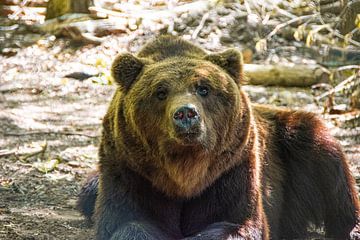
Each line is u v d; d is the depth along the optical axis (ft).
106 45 88.07
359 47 68.54
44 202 44.45
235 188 32.78
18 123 64.69
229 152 32.14
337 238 39.75
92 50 87.51
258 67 75.56
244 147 32.76
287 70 74.95
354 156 53.42
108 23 90.33
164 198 32.83
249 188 33.06
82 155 54.80
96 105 71.97
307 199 39.27
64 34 90.68
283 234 38.88
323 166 39.11
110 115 33.68
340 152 39.60
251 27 87.56
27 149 55.21
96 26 90.02
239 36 88.02
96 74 81.20
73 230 38.65
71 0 93.45
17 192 46.50
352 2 65.72
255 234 32.40
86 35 89.10
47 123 65.05
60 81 79.61
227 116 31.76
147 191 32.65
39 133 61.36
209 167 31.96
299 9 82.84
